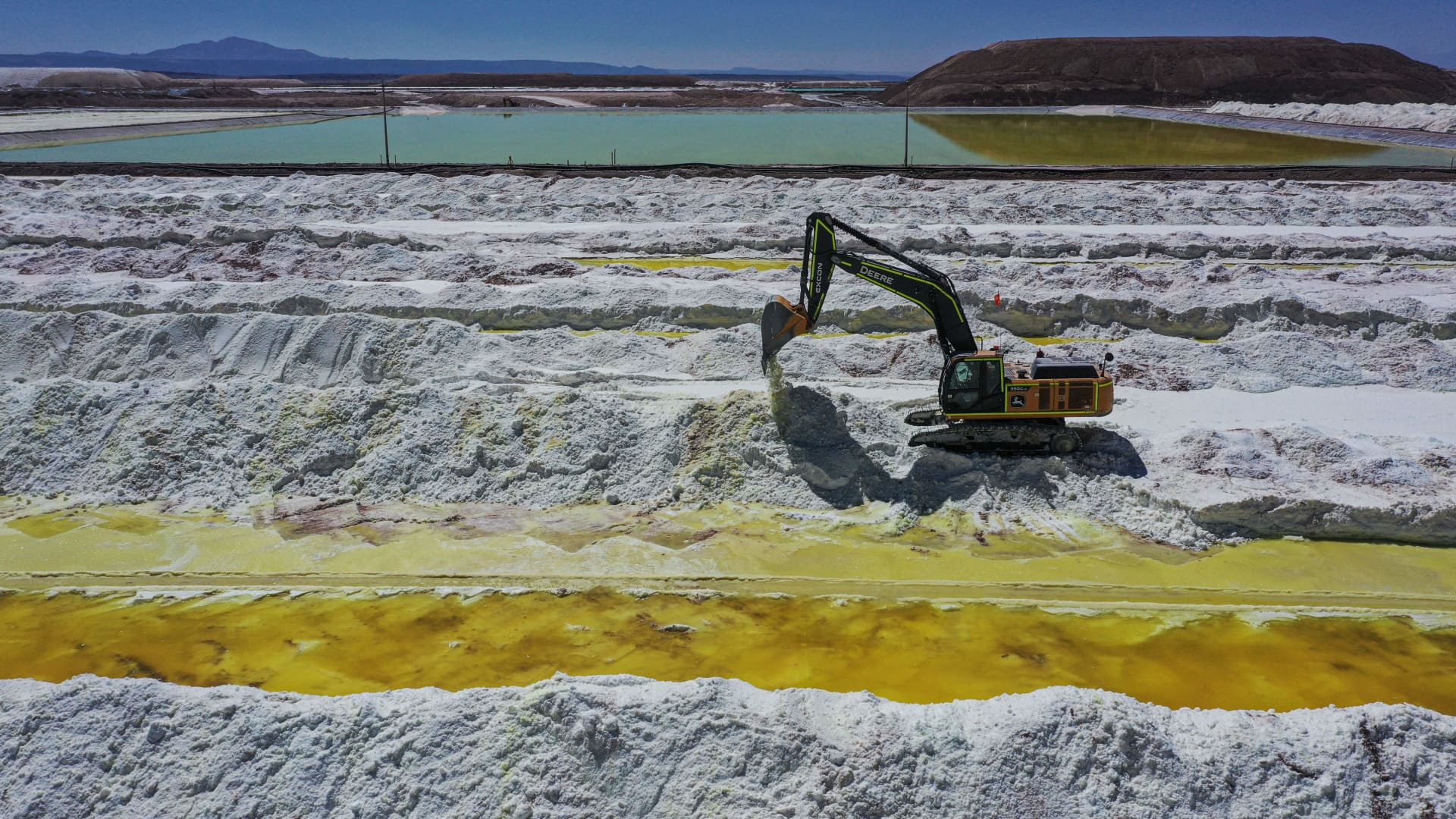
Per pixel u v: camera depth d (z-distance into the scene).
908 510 14.93
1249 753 8.91
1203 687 10.90
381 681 10.98
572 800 8.55
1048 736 9.00
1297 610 12.42
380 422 16.42
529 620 12.31
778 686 10.92
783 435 15.97
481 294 22.91
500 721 9.06
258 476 15.59
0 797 8.56
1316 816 8.45
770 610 12.55
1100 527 14.55
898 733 9.06
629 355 19.67
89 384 16.80
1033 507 14.98
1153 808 8.51
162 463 15.49
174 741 8.96
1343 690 10.84
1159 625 12.15
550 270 25.91
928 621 12.30
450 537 14.32
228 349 19.14
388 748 8.85
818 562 13.73
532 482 15.56
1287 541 14.08
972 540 14.28
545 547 14.07
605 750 8.84
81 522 14.58
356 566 13.56
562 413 16.36
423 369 18.77
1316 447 15.53
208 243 28.09
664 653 11.59
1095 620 12.27
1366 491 14.48
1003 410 15.61
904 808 8.55
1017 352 20.84
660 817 8.48
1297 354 19.78
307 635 11.92
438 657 11.46
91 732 9.01
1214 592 12.90
